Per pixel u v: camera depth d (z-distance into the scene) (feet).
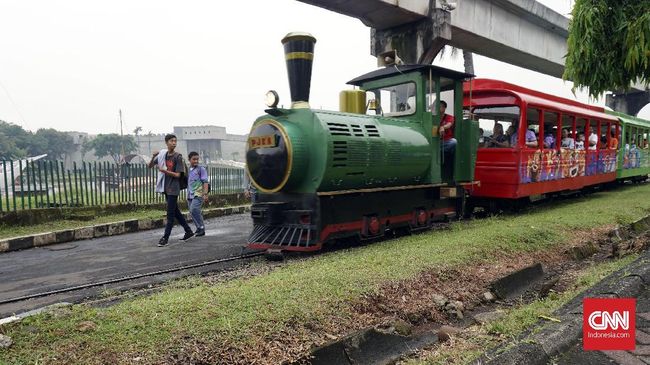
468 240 21.44
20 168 32.32
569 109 41.78
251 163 22.53
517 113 33.88
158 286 17.30
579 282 17.57
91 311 11.97
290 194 22.25
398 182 25.70
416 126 27.45
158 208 39.99
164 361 9.94
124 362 9.74
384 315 14.14
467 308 16.19
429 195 28.17
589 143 47.50
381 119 25.40
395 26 52.34
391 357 12.39
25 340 10.35
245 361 10.47
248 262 21.16
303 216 21.66
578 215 30.45
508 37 62.49
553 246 23.52
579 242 24.67
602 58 18.57
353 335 12.21
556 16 69.31
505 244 21.71
